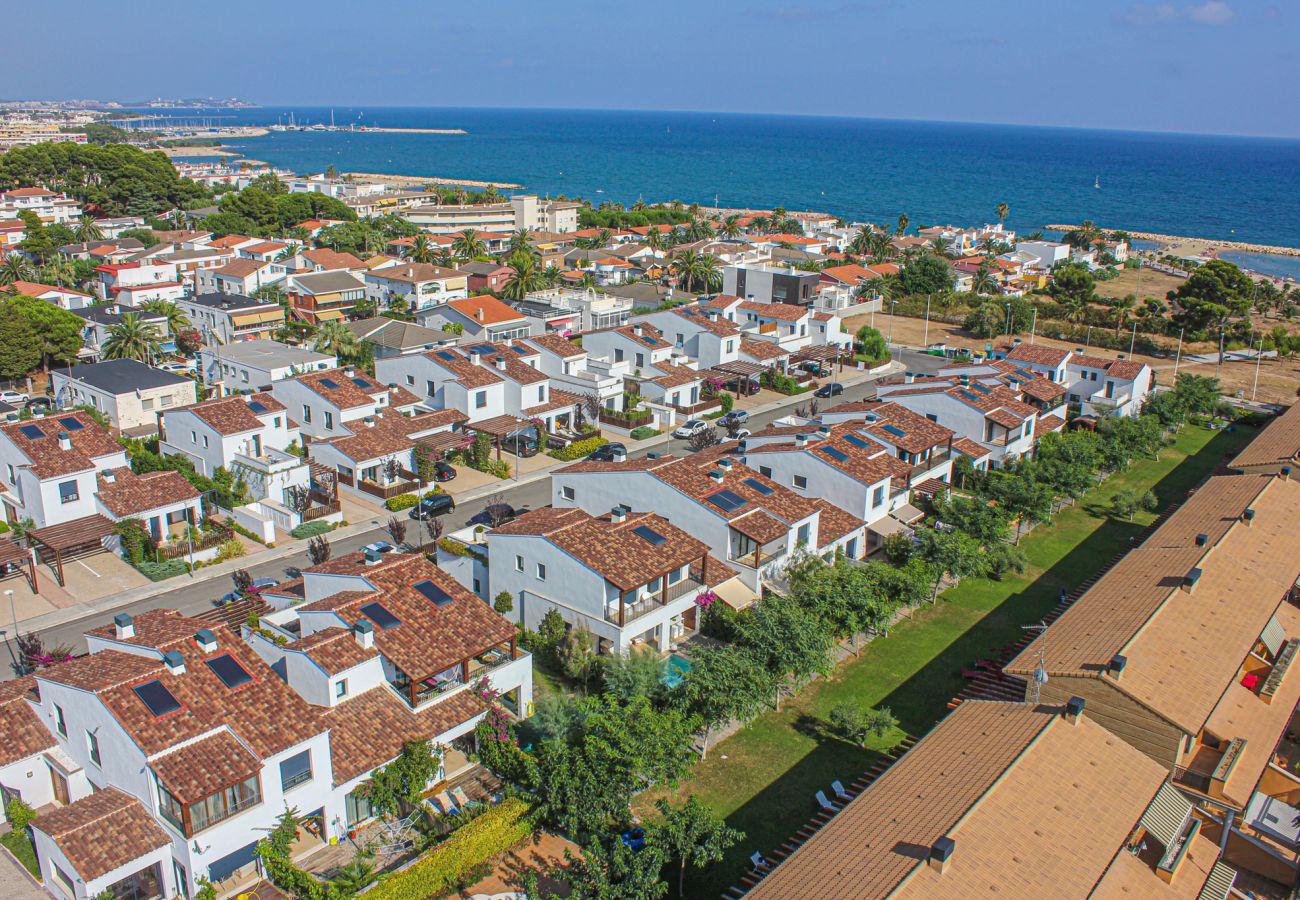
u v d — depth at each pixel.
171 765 33.91
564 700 43.59
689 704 43.69
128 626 41.25
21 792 38.28
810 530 59.19
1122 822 32.59
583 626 50.50
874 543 66.75
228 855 35.19
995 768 33.84
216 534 66.19
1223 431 102.81
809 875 29.97
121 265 142.12
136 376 93.81
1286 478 66.94
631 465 61.69
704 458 67.81
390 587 44.84
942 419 81.44
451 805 39.75
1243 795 36.97
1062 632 45.34
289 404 83.12
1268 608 47.53
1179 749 37.84
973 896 28.53
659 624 51.44
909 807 32.72
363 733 39.19
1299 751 45.09
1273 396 117.75
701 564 56.50
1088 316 154.88
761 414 101.44
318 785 37.03
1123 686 38.88
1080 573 65.69
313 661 39.47
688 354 113.38
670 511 58.50
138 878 34.22
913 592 55.94
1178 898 31.05
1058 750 35.22
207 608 57.84
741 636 49.44
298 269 146.00
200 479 72.50
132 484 66.31
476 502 75.50
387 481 76.94
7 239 171.50
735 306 126.69
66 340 106.12
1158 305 153.25
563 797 37.34
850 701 48.94
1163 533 58.66
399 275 146.88
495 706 42.81
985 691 48.88
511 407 89.31
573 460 85.75
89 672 37.97
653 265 187.50
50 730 39.19
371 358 109.19
